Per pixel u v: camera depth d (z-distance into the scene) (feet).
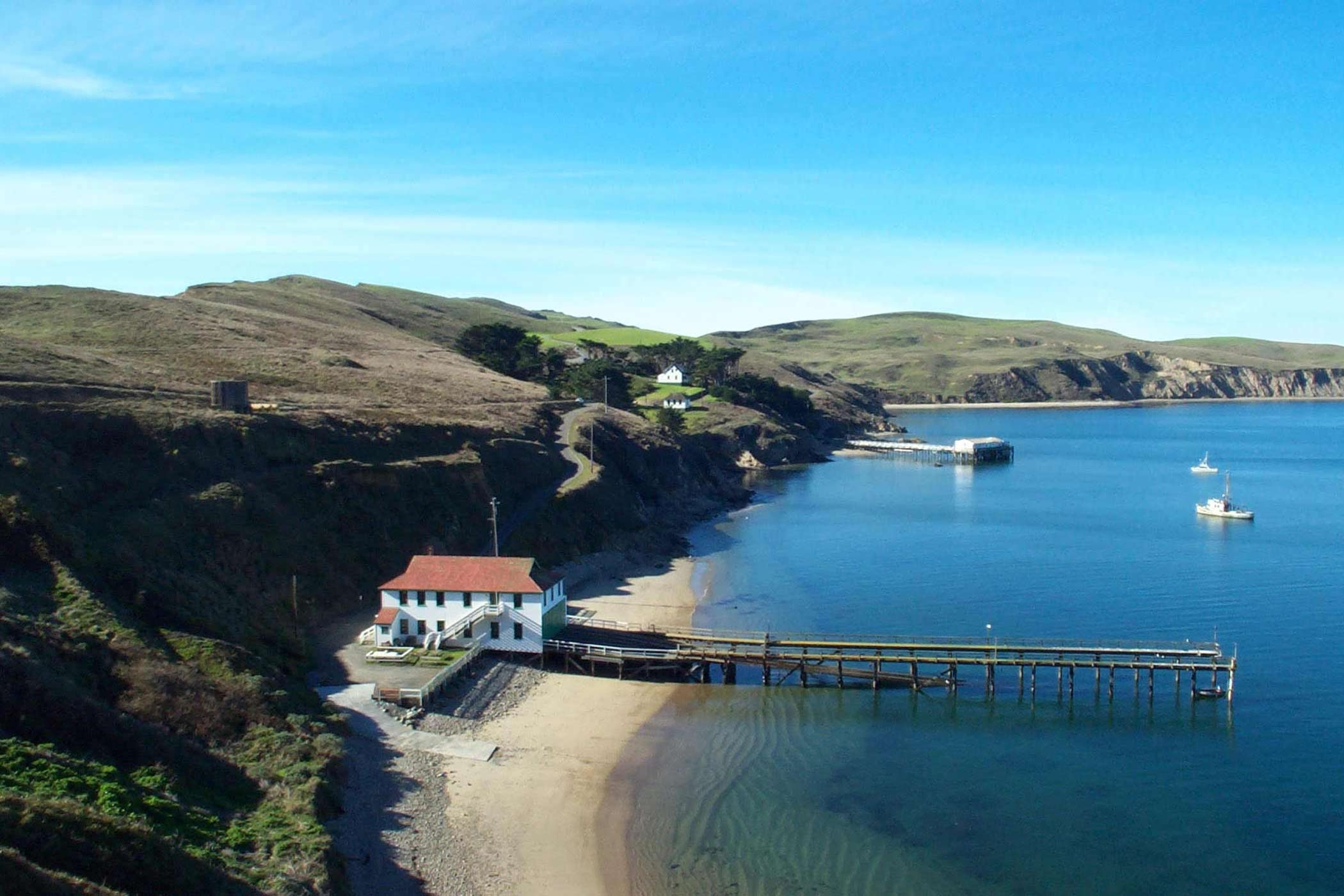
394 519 255.09
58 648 135.13
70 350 316.19
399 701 169.58
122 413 228.02
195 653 156.15
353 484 253.24
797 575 303.48
